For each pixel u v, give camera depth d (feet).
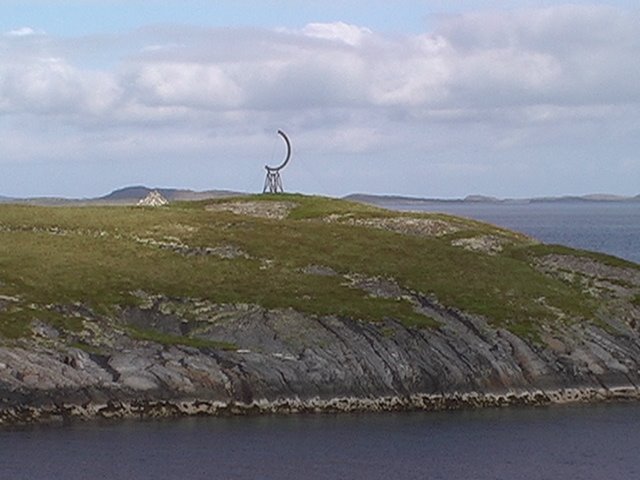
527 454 305.53
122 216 499.10
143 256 432.66
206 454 292.20
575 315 421.18
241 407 341.21
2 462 278.26
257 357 357.00
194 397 338.34
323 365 359.25
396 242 481.05
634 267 485.15
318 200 614.75
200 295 395.14
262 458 290.76
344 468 284.82
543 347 393.09
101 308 375.45
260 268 431.43
